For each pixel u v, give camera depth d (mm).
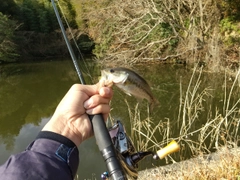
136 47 14508
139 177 3318
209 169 3084
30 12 26234
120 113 7262
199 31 13469
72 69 19406
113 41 15383
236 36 13133
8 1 26859
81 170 4922
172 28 14266
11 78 17188
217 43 12133
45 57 25875
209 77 11641
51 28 26250
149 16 14133
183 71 13617
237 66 11578
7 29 23141
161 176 3254
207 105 7750
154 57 14945
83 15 18500
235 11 13867
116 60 13984
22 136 7992
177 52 14453
